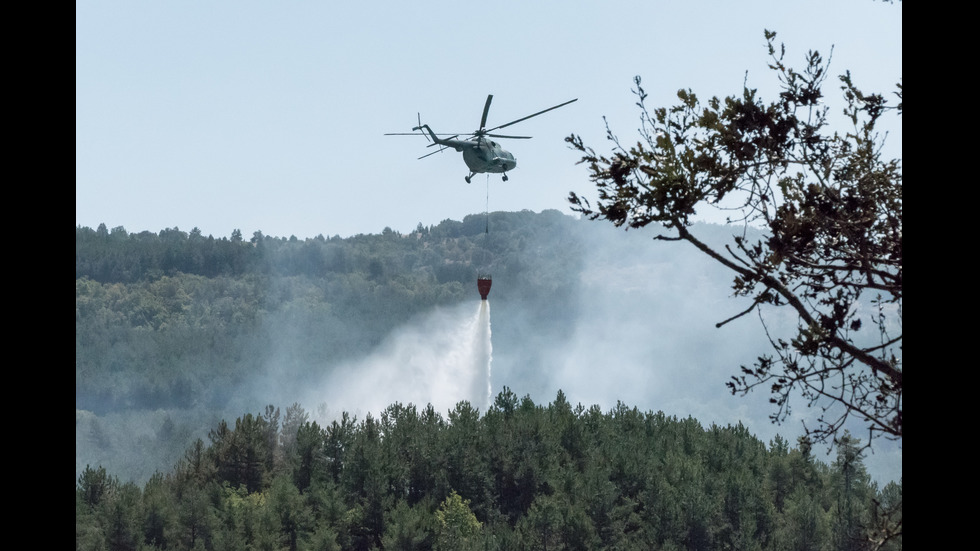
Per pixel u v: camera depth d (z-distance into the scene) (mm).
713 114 11109
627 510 60906
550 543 57250
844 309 9688
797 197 11047
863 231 10367
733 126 10953
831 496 61188
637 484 65375
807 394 10062
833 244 10766
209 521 59219
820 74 11117
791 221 10180
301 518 60438
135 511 57406
